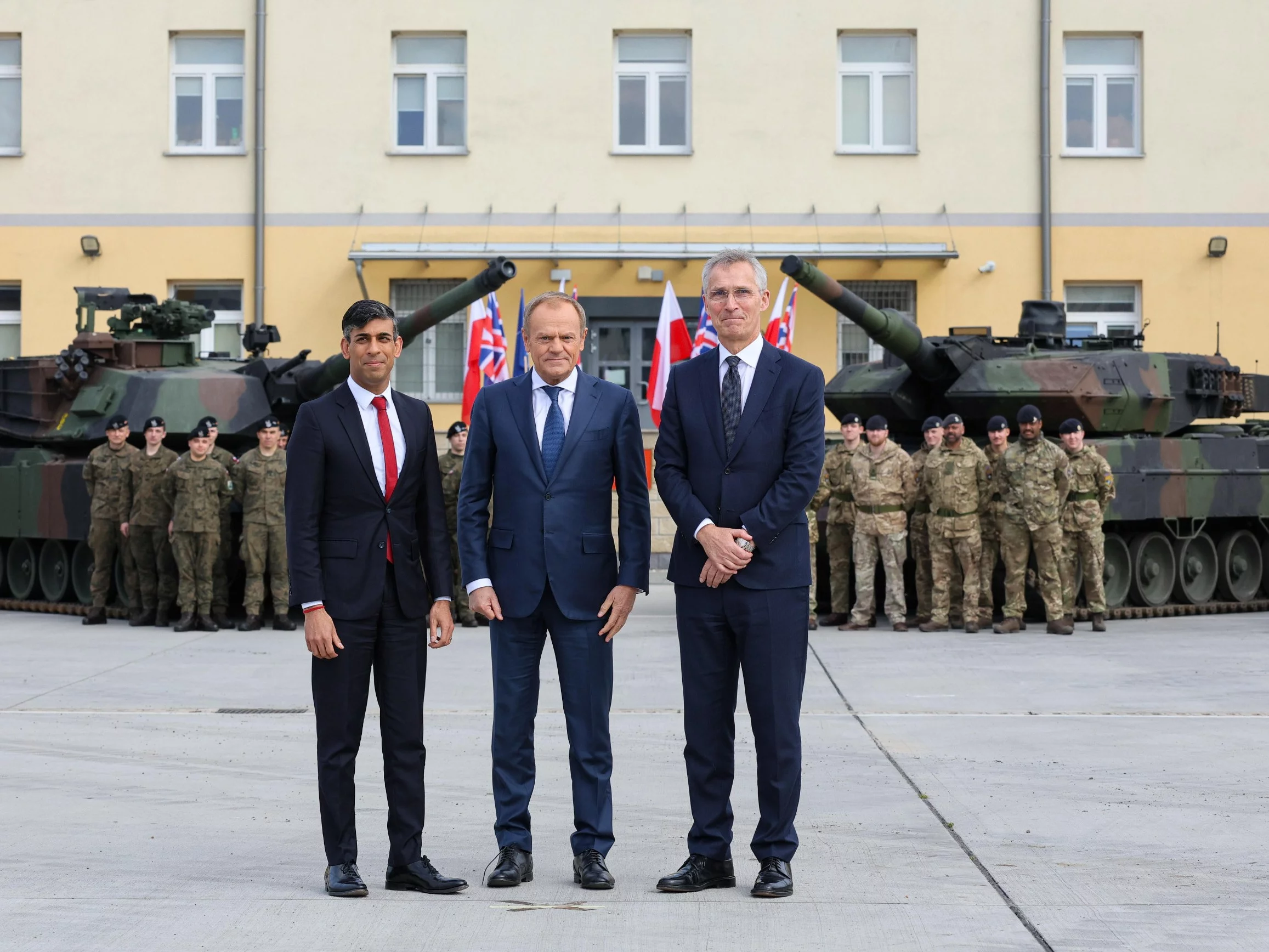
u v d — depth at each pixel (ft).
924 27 77.87
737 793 25.54
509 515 20.08
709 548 19.16
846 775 26.84
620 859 21.16
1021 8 77.71
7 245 78.95
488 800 25.04
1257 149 78.23
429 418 20.30
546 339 20.13
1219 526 60.64
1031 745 29.73
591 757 19.89
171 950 16.75
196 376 58.44
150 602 54.85
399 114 78.89
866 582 51.65
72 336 78.95
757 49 77.92
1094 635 49.42
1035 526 49.42
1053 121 78.38
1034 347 59.26
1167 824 23.07
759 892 18.95
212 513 52.13
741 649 19.48
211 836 22.50
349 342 19.76
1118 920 17.89
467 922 17.87
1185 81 78.23
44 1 78.69
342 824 19.34
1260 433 65.57
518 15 77.87
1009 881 19.79
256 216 77.87
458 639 49.34
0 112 80.23
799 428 19.52
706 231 78.02
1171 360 59.93
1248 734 30.86
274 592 52.85
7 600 63.05
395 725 19.62
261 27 77.71
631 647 46.06
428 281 78.95
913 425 60.39
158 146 78.59
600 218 78.07
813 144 78.02
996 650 45.14
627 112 78.69
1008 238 78.02
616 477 20.35
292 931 17.47
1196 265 78.33
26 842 22.07
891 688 37.42
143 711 34.30
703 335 67.46
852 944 16.94
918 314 78.33
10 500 60.75
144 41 78.59
